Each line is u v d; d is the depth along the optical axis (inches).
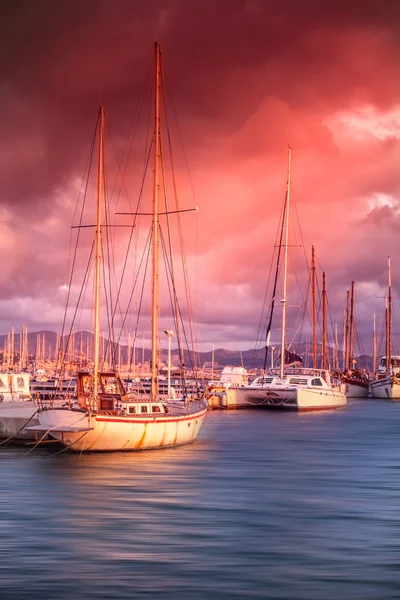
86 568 1091.3
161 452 2217.0
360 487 1738.4
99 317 2246.6
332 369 6875.0
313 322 5959.6
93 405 2164.1
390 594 997.2
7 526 1322.6
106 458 2075.5
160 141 2608.3
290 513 1450.5
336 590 1011.9
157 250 2519.7
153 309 2474.2
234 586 1023.6
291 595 992.2
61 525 1331.2
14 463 1998.0
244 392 4451.3
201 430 3196.4
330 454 2356.1
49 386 3284.9
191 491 1654.8
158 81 2620.6
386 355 7121.1
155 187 2559.1
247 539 1253.7
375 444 2655.0
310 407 4424.2
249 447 2512.3
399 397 6328.7
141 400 2332.7
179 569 1090.7
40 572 1071.6
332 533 1298.0
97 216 2332.7
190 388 4205.2
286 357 4837.6
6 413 2377.0
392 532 1305.4
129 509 1465.3
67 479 1770.4
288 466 2065.7
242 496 1609.3
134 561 1125.7
